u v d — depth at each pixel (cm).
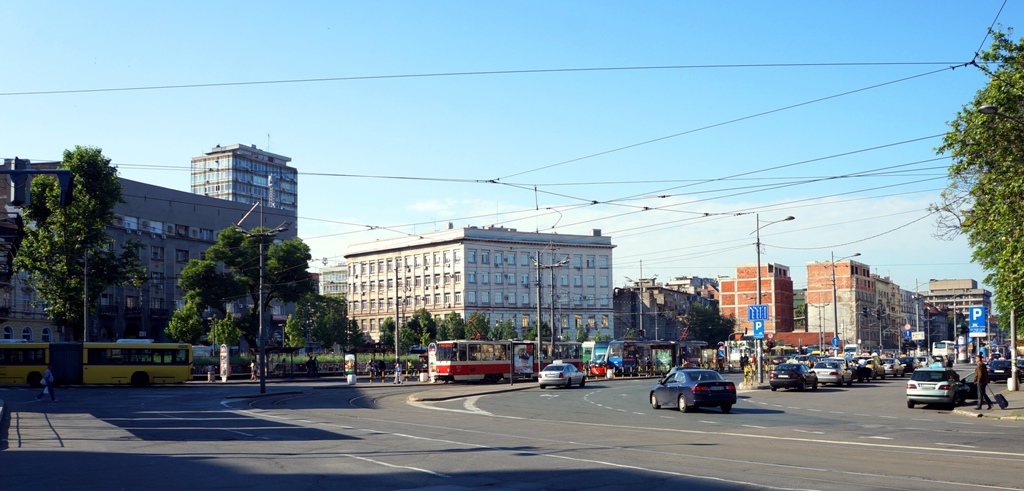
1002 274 3228
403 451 1886
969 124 2995
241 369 7506
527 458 1744
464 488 1363
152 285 9606
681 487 1348
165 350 6050
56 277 6131
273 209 11425
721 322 15150
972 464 1605
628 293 15462
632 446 1986
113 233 9062
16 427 2544
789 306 16675
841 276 15950
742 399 4306
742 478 1429
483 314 12850
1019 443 2047
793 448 1923
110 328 9075
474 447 1970
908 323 19800
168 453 1853
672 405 3441
